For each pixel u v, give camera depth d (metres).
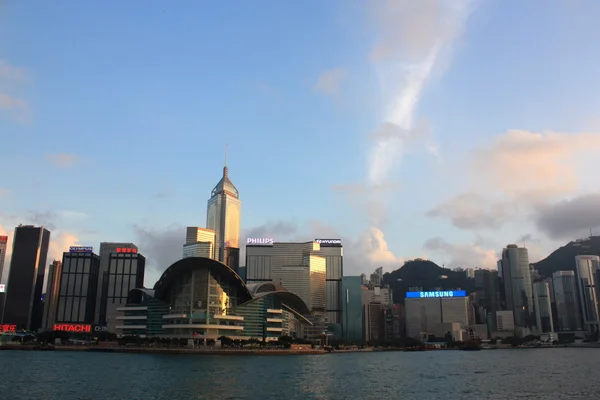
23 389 98.31
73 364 159.12
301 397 93.81
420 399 94.06
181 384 107.94
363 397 95.56
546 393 103.94
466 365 197.38
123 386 103.75
